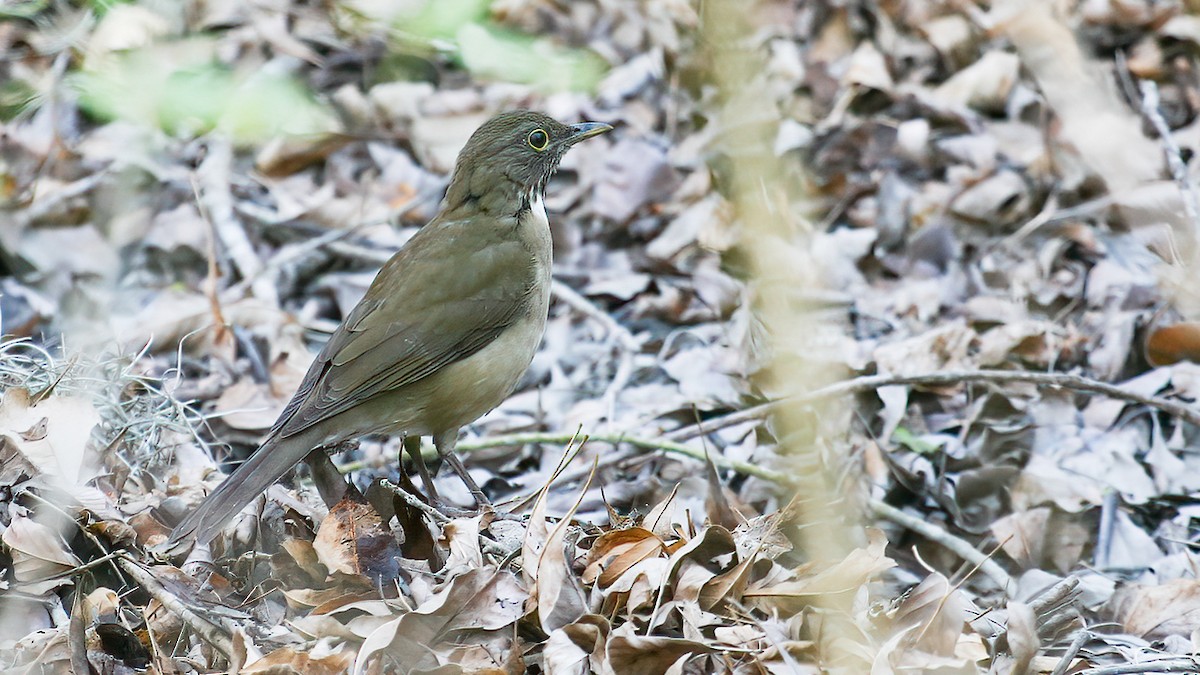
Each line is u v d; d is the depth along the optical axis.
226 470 11.48
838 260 13.76
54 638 7.74
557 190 15.52
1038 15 13.27
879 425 11.64
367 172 15.79
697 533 8.24
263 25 16.98
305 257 14.59
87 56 15.89
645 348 13.37
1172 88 15.09
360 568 8.19
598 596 7.74
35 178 15.09
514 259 10.24
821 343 12.27
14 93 15.64
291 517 9.05
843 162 14.97
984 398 11.66
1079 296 13.19
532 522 8.01
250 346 13.08
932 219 14.09
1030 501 10.80
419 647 7.47
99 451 9.47
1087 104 12.59
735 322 13.03
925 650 7.51
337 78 16.88
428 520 9.15
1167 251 13.03
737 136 6.95
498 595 7.67
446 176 15.89
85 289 13.99
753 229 6.98
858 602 7.78
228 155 15.38
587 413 12.20
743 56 7.07
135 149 14.66
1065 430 11.55
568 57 17.05
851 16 16.31
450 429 10.29
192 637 8.01
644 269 14.45
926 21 16.17
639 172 15.17
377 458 11.48
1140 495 10.80
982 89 15.33
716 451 11.45
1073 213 13.85
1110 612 9.11
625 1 17.48
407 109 16.34
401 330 9.80
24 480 8.72
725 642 7.45
